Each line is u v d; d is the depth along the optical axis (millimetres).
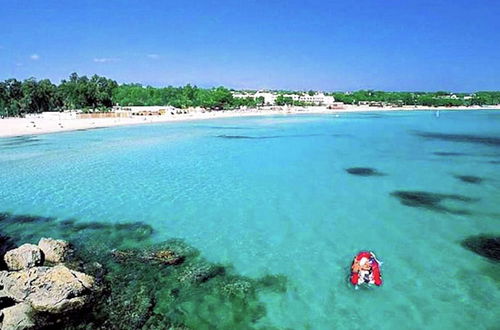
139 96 158250
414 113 162125
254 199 27562
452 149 51312
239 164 40625
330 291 15336
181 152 48812
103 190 30094
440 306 14266
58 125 81500
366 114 152125
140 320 13320
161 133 71812
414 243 19797
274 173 36094
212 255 18500
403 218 23453
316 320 13523
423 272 16766
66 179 33781
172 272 16734
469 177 34125
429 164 40375
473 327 13102
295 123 99938
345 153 48062
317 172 36500
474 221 22922
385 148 52469
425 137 66312
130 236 20906
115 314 13617
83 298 13883
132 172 36531
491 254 18469
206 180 33250
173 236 20875
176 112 126625
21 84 125125
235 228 22016
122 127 83250
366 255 16562
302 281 16094
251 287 15594
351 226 22203
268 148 52750
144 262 17625
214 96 154500
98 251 18875
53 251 17609
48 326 12906
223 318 13578
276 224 22578
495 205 25891
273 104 197125
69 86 135125
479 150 50281
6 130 71750
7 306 13664
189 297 14773
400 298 14812
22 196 28609
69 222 23188
